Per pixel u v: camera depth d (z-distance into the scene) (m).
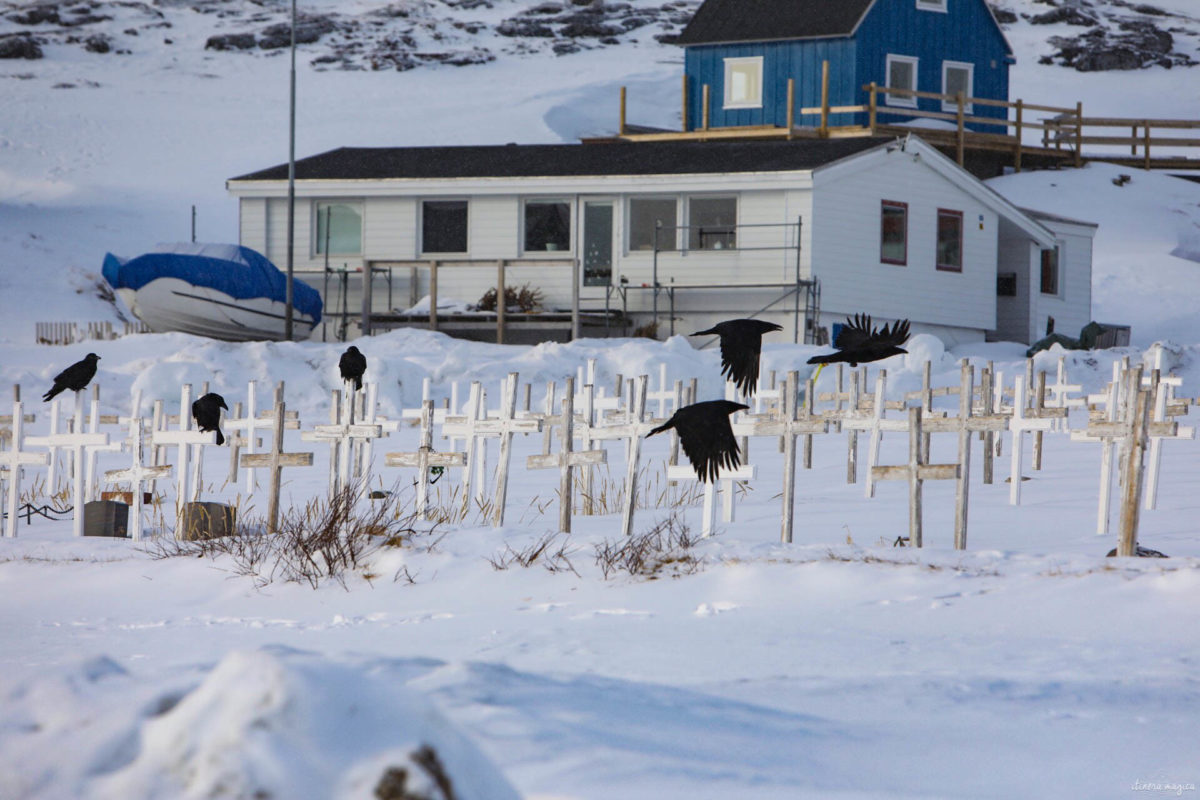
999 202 61.50
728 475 20.06
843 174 56.03
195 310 53.41
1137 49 166.62
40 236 97.44
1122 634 13.83
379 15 179.00
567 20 174.75
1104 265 81.94
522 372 44.38
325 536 19.78
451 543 19.62
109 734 4.89
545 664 12.52
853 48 76.00
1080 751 8.88
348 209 59.16
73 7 176.75
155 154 127.50
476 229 58.03
